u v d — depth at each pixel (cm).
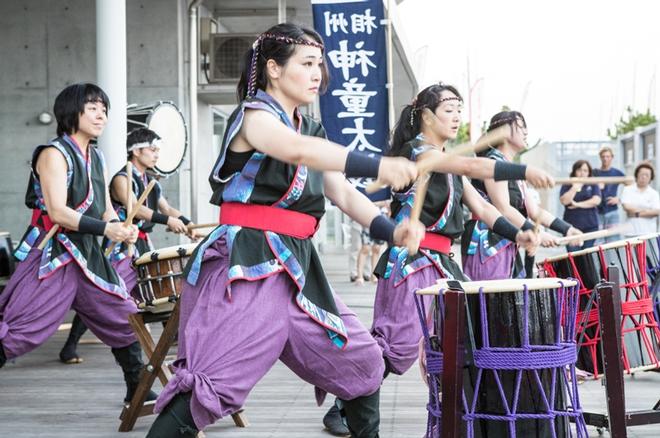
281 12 1039
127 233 383
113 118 704
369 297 1034
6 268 490
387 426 416
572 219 918
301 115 269
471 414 260
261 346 249
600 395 487
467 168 230
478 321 261
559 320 262
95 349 657
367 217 265
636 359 357
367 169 224
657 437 391
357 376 265
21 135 1015
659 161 1558
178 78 993
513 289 257
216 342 247
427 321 286
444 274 380
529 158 1716
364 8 684
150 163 572
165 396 248
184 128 827
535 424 260
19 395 495
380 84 686
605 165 963
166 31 994
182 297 265
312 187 258
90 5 1006
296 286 257
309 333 257
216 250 259
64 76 1012
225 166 256
